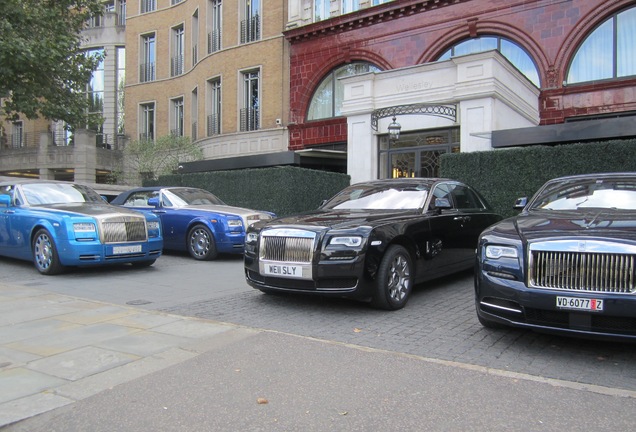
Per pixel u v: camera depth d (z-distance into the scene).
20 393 3.63
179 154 22.33
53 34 15.29
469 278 8.40
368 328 5.34
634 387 3.79
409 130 14.52
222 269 9.49
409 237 6.35
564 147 10.93
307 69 20.69
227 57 22.67
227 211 10.73
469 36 17.05
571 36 15.21
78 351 4.51
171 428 3.13
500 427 3.10
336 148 20.03
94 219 8.28
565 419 3.21
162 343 4.73
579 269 4.21
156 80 27.80
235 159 18.27
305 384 3.77
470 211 8.09
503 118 13.33
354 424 3.15
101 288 7.50
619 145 10.33
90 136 28.42
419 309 6.21
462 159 12.18
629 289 4.05
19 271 8.94
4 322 5.43
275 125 21.28
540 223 4.99
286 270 5.91
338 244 5.71
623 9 14.70
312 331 5.21
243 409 3.37
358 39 19.33
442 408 3.36
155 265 9.95
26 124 34.28
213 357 4.36
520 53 16.36
